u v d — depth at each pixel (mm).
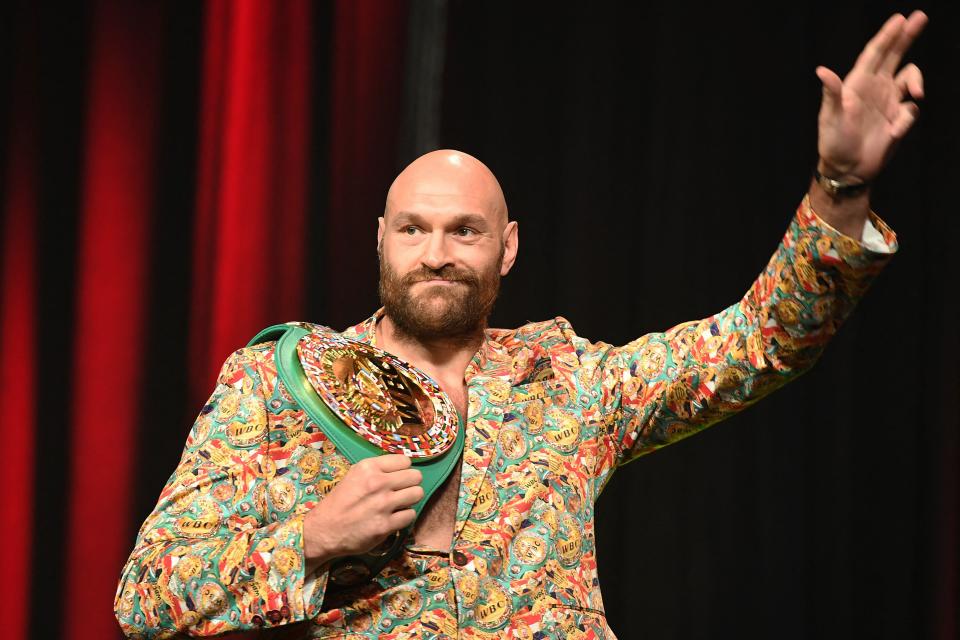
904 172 12180
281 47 11539
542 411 5355
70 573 10758
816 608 11844
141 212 11203
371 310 11531
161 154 11281
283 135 11484
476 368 5465
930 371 11969
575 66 12055
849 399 12023
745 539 11852
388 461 4496
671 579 11797
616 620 11742
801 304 5125
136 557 4703
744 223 12102
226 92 11422
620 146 12070
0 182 11031
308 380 5012
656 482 11914
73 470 10859
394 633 4750
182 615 4559
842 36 12266
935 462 11859
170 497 4840
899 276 12117
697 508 11875
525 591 4914
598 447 5473
